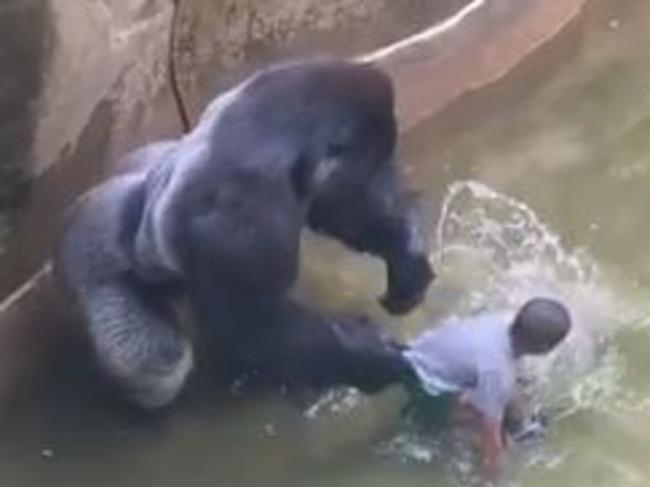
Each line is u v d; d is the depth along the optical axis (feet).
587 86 27.22
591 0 27.78
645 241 24.90
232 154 20.59
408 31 25.80
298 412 22.41
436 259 24.30
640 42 27.91
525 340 21.36
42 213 21.99
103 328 21.79
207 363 22.48
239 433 22.26
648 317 23.67
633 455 22.11
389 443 22.12
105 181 22.33
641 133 26.61
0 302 21.91
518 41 26.78
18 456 21.88
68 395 22.30
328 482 21.85
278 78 20.83
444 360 21.59
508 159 25.99
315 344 21.54
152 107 23.17
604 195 25.57
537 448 22.02
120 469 21.86
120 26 21.86
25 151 21.16
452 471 21.84
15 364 22.20
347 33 25.12
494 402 21.30
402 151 25.68
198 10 22.99
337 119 20.76
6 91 20.48
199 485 21.77
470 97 26.45
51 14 20.40
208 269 20.86
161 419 22.30
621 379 22.84
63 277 22.03
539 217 25.14
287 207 20.70
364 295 23.79
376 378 21.88
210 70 23.73
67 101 21.39
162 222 20.88
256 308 21.21
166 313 21.77
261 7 23.82
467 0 26.37
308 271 23.95
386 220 21.68
